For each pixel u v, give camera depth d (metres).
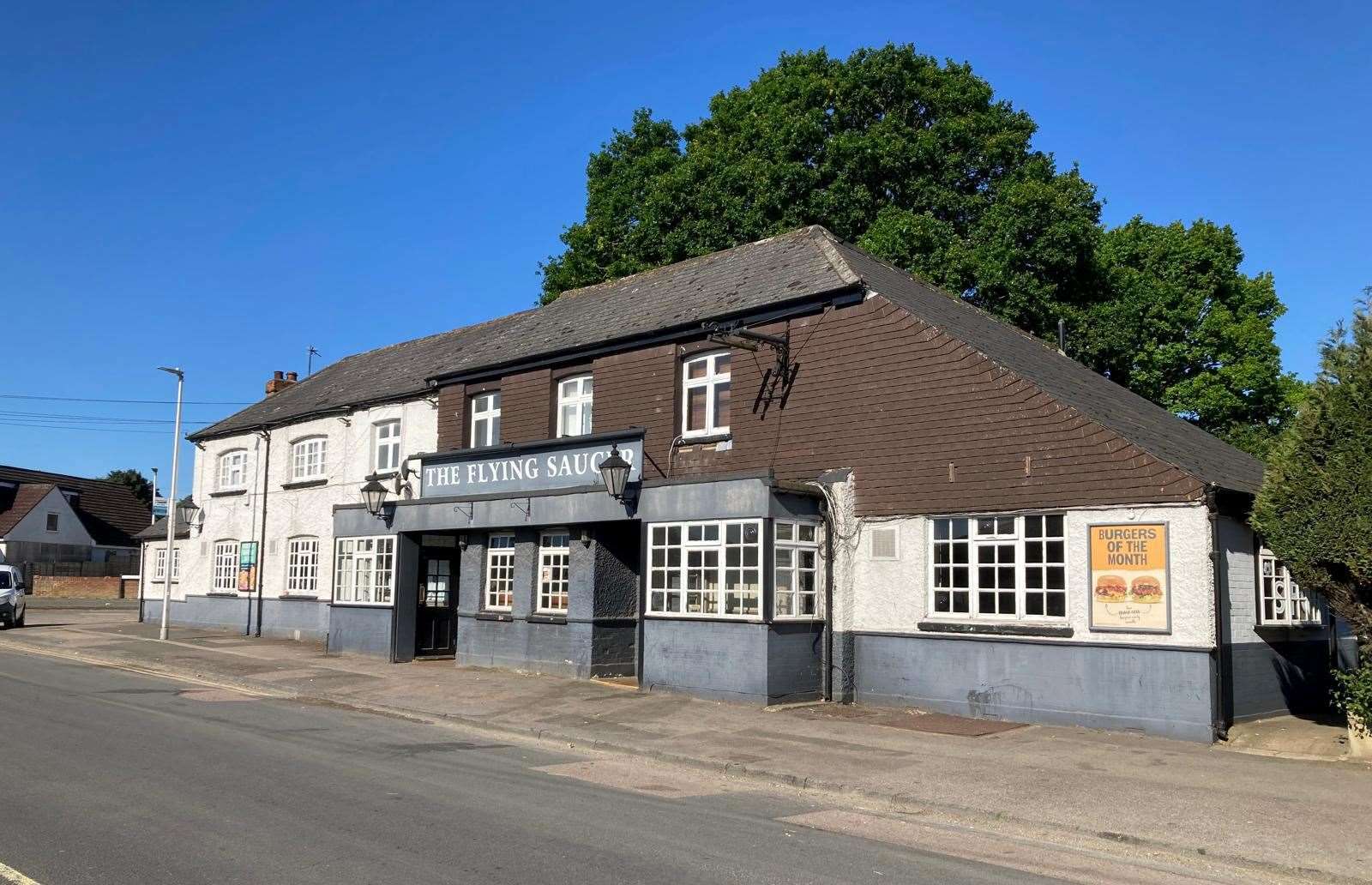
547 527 19.27
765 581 15.24
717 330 16.78
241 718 13.95
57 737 11.77
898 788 10.05
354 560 23.14
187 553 32.75
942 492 15.14
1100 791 9.93
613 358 19.77
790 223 28.47
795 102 30.55
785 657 15.37
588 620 18.03
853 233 28.50
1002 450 14.62
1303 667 15.05
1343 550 10.95
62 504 61.03
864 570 15.86
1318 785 10.21
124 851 7.14
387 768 10.53
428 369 25.83
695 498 16.36
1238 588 13.57
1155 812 9.12
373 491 22.12
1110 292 30.75
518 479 19.78
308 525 27.92
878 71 30.00
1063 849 8.38
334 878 6.63
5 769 9.84
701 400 18.66
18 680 17.42
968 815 9.30
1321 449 11.26
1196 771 10.88
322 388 30.94
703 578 16.19
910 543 15.40
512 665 19.50
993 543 14.66
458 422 22.91
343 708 15.57
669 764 11.65
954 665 14.72
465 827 8.10
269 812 8.37
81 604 49.38
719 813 9.10
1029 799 9.59
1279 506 11.55
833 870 7.32
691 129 35.16
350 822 8.11
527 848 7.52
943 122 29.47
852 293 16.50
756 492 15.52
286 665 20.55
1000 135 29.42
